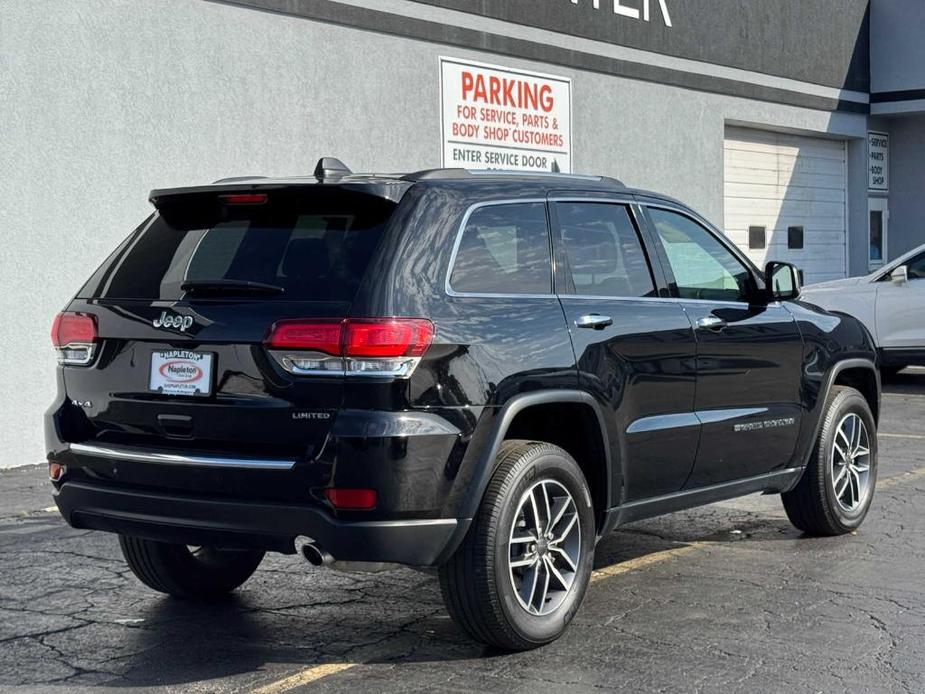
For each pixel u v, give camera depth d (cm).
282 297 455
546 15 1413
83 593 591
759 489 640
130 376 481
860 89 2053
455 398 456
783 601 564
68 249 967
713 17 1698
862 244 2098
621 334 538
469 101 1320
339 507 437
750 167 1855
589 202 557
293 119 1135
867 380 732
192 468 457
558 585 511
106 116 987
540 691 448
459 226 486
